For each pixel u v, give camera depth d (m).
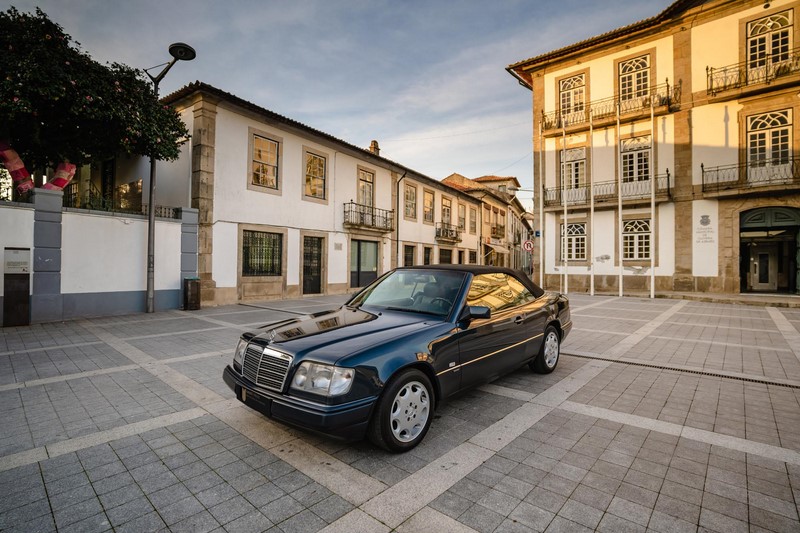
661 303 14.63
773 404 4.31
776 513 2.44
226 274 13.57
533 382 5.06
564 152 19.27
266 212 14.84
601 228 19.31
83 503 2.52
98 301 10.51
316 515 2.40
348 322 3.76
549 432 3.58
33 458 3.09
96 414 3.98
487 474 2.87
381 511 2.44
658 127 17.86
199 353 6.55
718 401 4.40
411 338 3.34
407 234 22.83
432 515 2.41
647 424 3.77
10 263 8.89
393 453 3.17
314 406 2.80
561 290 20.34
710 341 7.68
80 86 8.48
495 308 4.40
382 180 20.77
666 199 17.36
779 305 13.41
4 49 7.87
